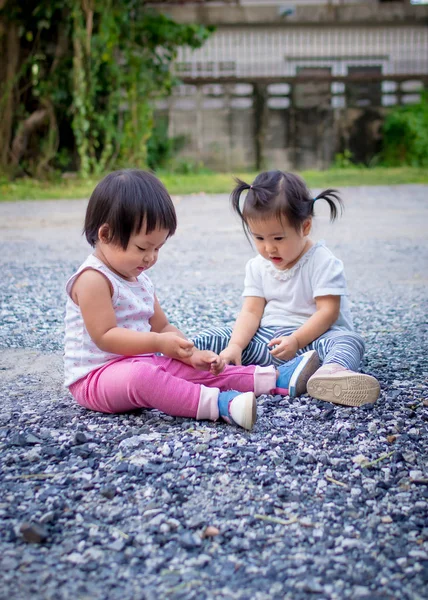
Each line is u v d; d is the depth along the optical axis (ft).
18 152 38.99
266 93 50.14
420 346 10.05
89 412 7.55
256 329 9.06
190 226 24.13
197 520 5.22
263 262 9.30
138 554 4.84
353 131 51.78
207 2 51.85
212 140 50.11
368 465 6.14
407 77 51.19
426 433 6.84
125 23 39.29
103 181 7.52
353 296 13.58
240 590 4.48
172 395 7.12
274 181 8.51
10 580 4.57
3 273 15.96
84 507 5.44
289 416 7.28
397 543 4.97
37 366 9.33
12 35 37.52
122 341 7.39
